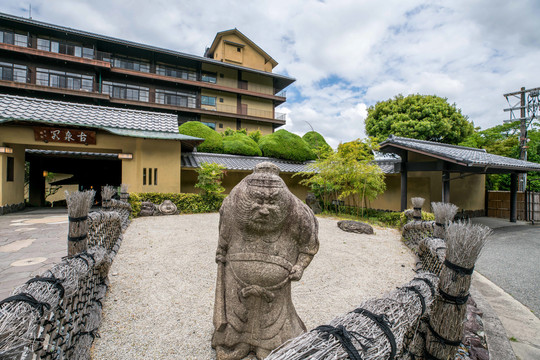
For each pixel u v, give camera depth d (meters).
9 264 4.29
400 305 1.68
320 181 11.38
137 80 22.14
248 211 1.96
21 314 1.37
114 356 2.32
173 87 23.47
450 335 1.67
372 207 13.09
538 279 5.02
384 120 18.09
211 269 4.44
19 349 1.28
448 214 3.94
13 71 18.22
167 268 4.42
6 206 9.10
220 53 26.45
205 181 10.21
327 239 6.82
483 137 16.88
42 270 4.05
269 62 28.86
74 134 9.28
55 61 18.91
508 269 5.55
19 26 18.16
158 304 3.26
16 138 8.80
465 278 1.65
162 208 9.36
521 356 2.67
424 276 2.25
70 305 2.14
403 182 10.24
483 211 13.25
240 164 12.48
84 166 15.58
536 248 7.28
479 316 3.00
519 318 3.45
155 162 10.30
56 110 9.49
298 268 2.13
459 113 17.77
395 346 1.37
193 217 9.12
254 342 2.17
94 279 2.84
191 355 2.35
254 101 26.95
